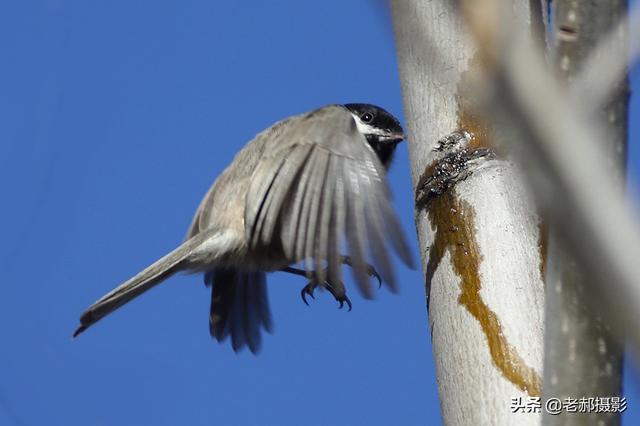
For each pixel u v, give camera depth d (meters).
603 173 3.74
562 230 3.79
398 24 6.48
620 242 3.67
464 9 3.84
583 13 4.48
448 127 7.60
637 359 3.70
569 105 3.82
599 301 3.76
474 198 7.35
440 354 7.08
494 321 6.84
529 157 3.79
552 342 4.82
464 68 7.51
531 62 3.77
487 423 6.53
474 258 7.14
